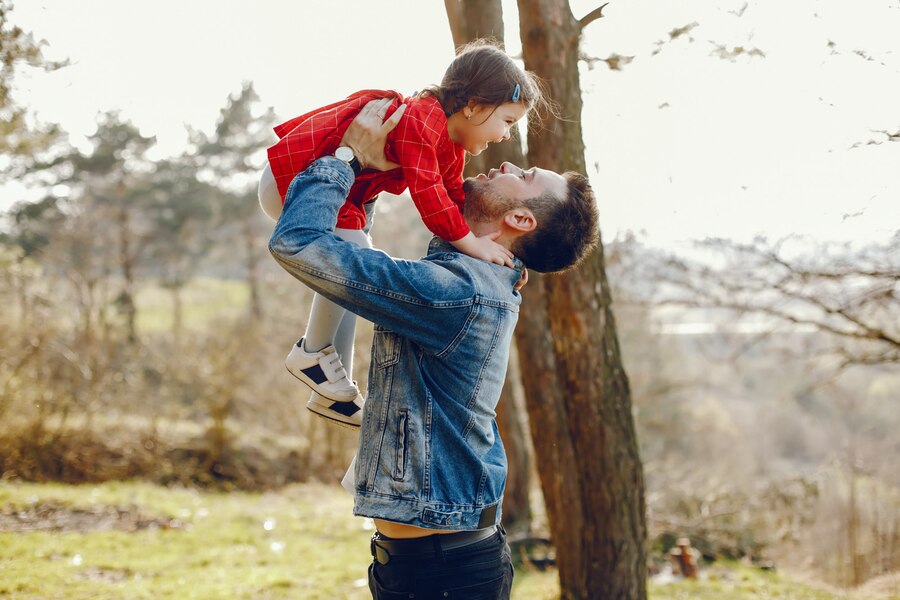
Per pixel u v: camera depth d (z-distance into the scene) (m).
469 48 1.78
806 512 9.16
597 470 4.03
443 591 1.50
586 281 3.92
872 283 5.55
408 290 1.40
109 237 20.25
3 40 3.86
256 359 12.70
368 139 1.54
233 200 22.59
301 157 1.54
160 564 5.70
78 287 16.47
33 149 5.71
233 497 9.87
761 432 18.23
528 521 7.69
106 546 6.08
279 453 12.10
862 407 12.64
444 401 1.48
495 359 1.51
